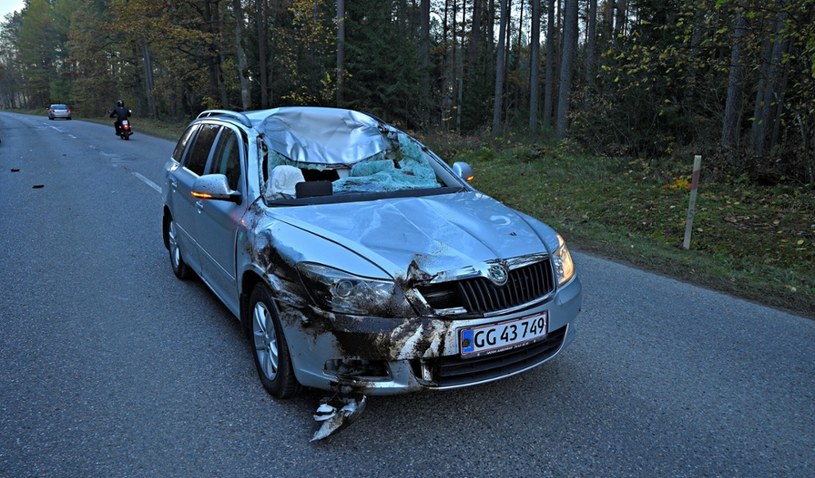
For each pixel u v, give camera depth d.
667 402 3.42
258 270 3.23
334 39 22.78
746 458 2.87
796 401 3.48
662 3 11.43
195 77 35.12
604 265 6.59
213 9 31.66
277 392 3.26
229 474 2.65
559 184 11.17
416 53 22.53
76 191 10.91
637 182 10.52
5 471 2.64
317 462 2.75
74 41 57.69
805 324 4.84
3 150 20.25
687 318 4.91
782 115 10.01
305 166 4.16
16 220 8.31
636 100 12.24
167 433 2.97
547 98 32.09
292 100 24.45
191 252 4.98
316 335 2.84
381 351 2.75
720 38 9.41
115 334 4.27
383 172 4.25
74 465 2.70
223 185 3.78
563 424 3.13
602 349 4.21
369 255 2.92
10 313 4.68
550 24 31.69
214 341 4.16
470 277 2.89
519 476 2.67
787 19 8.25
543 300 3.11
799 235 7.29
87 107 68.69
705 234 7.74
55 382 3.52
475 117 29.47
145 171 13.98
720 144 10.95
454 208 3.65
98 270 5.89
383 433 3.01
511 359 3.04
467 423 3.12
